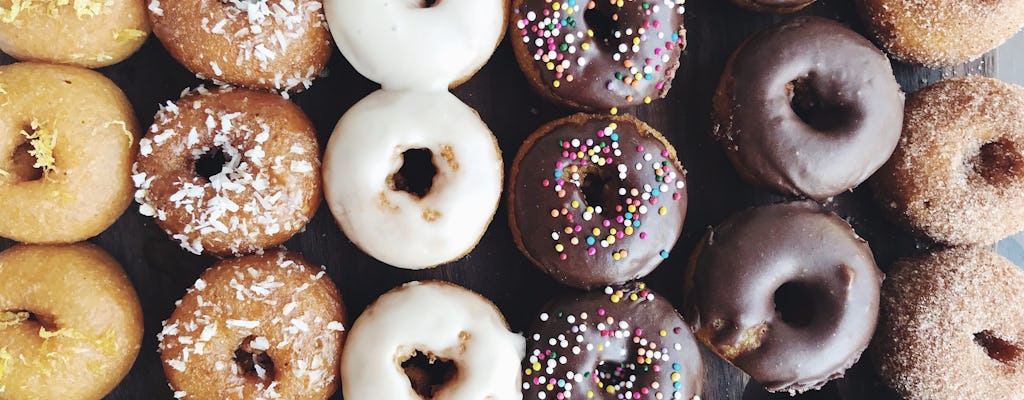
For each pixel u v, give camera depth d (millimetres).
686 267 537
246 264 487
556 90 503
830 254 506
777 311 519
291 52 483
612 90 499
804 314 518
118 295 488
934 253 542
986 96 532
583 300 506
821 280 506
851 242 513
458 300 494
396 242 481
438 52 481
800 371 504
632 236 495
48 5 467
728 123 516
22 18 469
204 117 481
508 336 498
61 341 472
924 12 524
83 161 469
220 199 472
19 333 475
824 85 510
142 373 512
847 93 507
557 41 497
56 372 472
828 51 508
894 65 562
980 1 523
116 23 478
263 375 484
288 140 481
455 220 481
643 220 496
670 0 503
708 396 542
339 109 522
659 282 542
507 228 532
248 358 497
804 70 509
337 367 493
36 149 462
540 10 497
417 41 479
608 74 498
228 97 487
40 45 476
